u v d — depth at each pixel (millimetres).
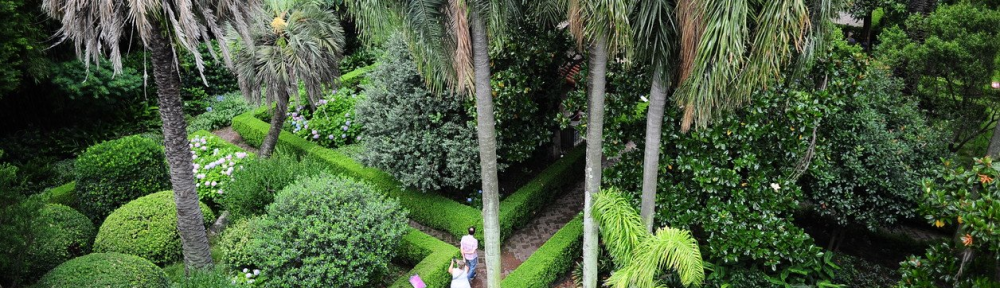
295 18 12750
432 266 10953
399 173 12484
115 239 10852
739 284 10516
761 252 10055
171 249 11125
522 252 12266
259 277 10570
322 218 10375
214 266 10562
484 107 8625
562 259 11453
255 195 12031
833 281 11133
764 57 7148
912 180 10367
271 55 12586
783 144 9805
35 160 14492
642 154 10781
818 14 7457
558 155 15250
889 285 11422
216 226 12352
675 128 10125
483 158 9156
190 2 8133
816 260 10453
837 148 10672
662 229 9711
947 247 7543
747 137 9766
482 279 11562
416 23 7902
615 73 10430
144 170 12430
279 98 13195
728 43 6930
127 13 8312
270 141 14617
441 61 8258
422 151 12242
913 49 12250
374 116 12531
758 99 9367
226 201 12422
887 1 15414
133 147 12484
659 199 10516
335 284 10211
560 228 13016
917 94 12836
